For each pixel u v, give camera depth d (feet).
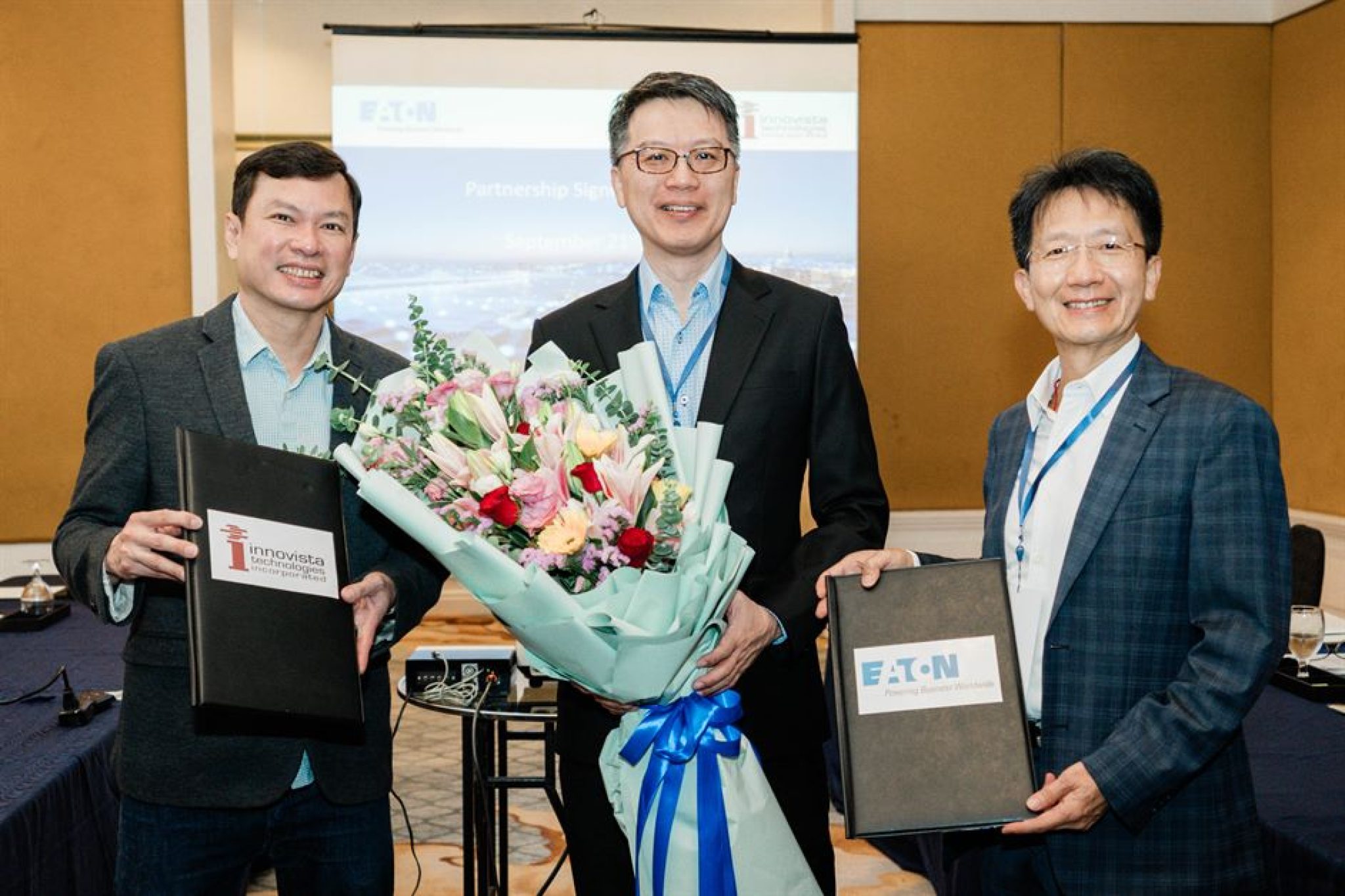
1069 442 5.50
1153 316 21.66
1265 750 7.17
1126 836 5.11
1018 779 4.72
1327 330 20.13
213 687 4.74
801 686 6.18
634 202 6.17
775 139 20.08
